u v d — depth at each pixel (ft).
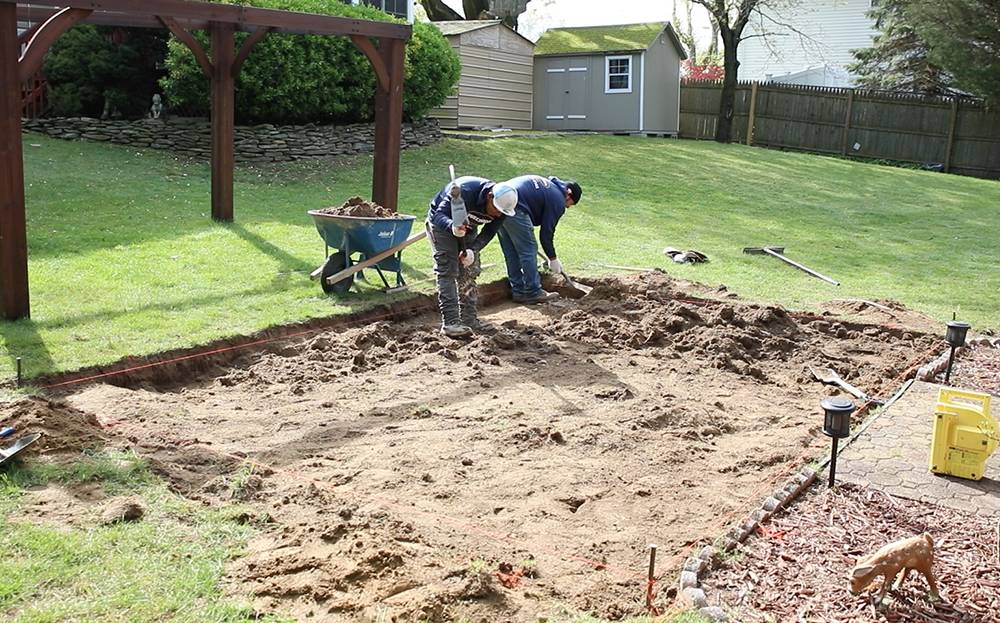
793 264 38.68
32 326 23.44
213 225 38.09
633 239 42.78
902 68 91.30
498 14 96.12
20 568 11.78
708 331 27.48
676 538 14.39
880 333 28.53
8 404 17.25
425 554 13.14
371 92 59.47
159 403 19.90
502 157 61.16
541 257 36.32
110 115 55.72
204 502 14.64
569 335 27.48
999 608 11.91
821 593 12.23
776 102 90.27
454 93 66.08
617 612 12.00
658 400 21.67
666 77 87.20
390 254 29.76
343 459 17.25
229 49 37.47
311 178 51.03
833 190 61.11
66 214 37.76
